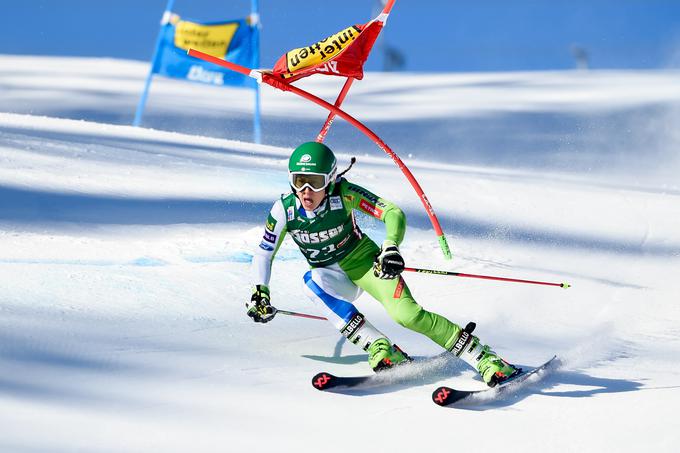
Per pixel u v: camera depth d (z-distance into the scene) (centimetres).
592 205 3672
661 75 10162
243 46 5228
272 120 7112
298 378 1407
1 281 1727
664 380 1495
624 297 2162
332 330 1708
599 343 1752
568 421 1276
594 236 3045
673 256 2794
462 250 2558
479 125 7181
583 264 2570
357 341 1488
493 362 1423
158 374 1341
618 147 6309
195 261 2092
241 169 3512
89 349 1413
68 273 1845
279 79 1588
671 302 2133
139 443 1084
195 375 1359
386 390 1402
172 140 4250
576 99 8512
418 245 2539
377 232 2600
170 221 2502
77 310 1616
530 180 4359
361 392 1380
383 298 1498
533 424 1261
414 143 6359
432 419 1267
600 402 1366
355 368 1489
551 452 1156
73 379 1276
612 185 4541
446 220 3019
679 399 1376
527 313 1958
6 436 1060
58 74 9025
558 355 1650
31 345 1388
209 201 2816
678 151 6291
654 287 2311
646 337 1812
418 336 1734
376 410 1294
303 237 1511
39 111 6869
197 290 1855
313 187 1440
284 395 1317
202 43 5209
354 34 1577
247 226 2534
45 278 1786
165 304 1734
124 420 1151
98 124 4525
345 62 1591
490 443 1182
